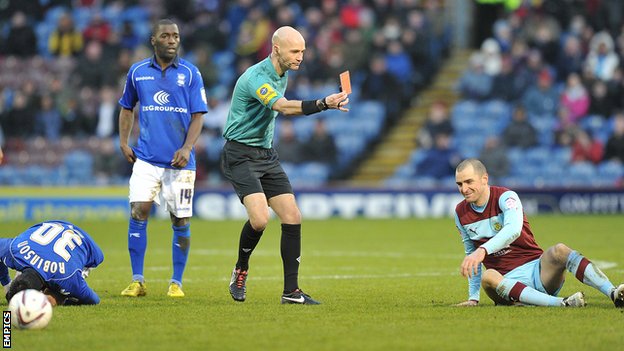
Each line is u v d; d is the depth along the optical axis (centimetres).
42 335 2567
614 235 6631
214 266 4888
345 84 3094
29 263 3020
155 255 5509
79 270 3103
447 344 2433
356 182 9375
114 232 7138
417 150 9250
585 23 10125
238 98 3275
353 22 10119
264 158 3319
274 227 7719
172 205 3631
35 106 9450
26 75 10212
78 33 10350
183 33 10338
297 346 2411
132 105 3722
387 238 6619
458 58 10950
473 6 11356
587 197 8850
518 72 9481
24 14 10781
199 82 3688
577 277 2978
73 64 10212
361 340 2494
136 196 3634
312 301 3259
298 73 9444
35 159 9306
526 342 2455
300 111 3119
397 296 3562
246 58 9806
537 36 9856
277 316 2938
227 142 3347
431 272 4556
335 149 9031
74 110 9456
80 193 8450
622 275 4259
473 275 3070
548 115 9338
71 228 3161
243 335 2575
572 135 9062
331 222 8119
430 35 10269
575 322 2742
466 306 3122
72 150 9350
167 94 3634
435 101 10100
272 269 4744
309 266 4875
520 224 2986
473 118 9431
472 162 3053
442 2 11319
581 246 5844
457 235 6856
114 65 9738
